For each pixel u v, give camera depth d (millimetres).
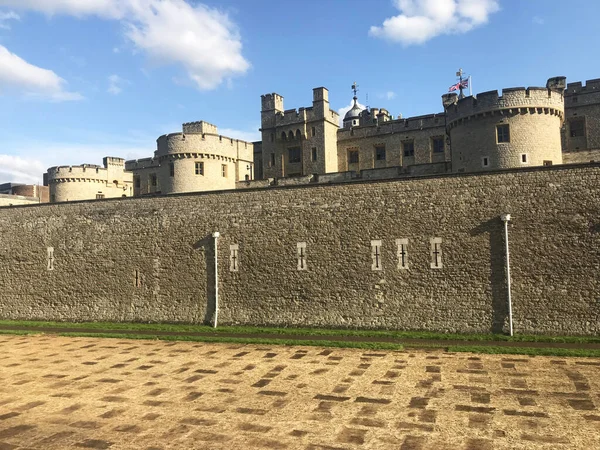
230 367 17203
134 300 27984
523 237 20953
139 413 12742
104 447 10648
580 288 20062
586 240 20109
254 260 25484
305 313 24250
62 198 53188
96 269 29047
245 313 25438
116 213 28906
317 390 14227
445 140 40906
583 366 15836
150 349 20672
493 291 21250
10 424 12141
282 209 25125
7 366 18250
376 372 15906
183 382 15523
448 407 12445
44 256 30422
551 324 20328
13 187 64375
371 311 23109
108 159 56250
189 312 26719
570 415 11641
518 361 16688
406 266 22672
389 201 23172
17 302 30797
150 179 57000
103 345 21812
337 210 24078
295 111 44562
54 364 18438
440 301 22016
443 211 22250
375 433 10961
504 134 30734
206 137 41344
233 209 26203
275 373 16234
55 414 12812
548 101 30562
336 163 45188
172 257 27344
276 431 11258
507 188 21359
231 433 11219
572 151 33750
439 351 18562
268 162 46062
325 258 24094
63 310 29594
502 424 11227
